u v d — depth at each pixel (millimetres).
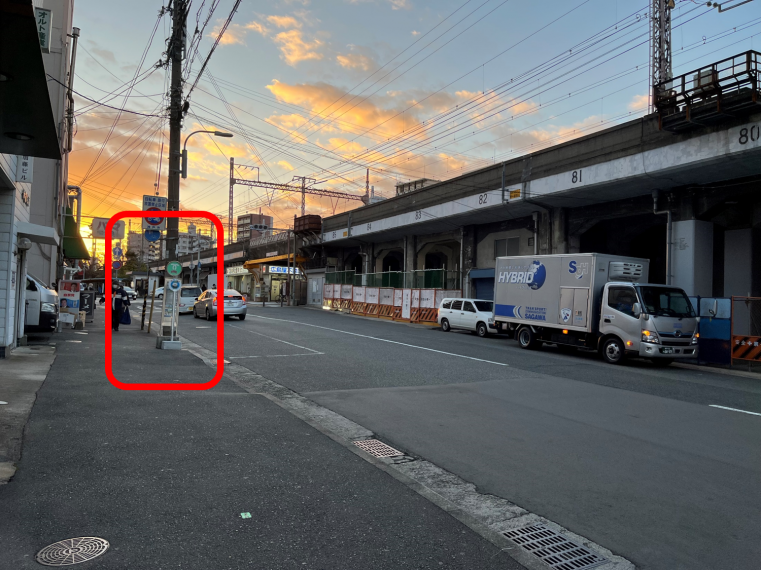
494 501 4508
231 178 49375
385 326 25484
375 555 3387
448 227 30828
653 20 16688
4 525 3523
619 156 17891
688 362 15320
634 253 23359
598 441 6352
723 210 17703
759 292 17516
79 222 32938
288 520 3844
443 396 8922
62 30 19422
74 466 4695
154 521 3703
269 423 6547
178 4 15438
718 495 4672
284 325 23719
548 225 23547
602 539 3809
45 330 14523
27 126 5848
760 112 13930
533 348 17250
